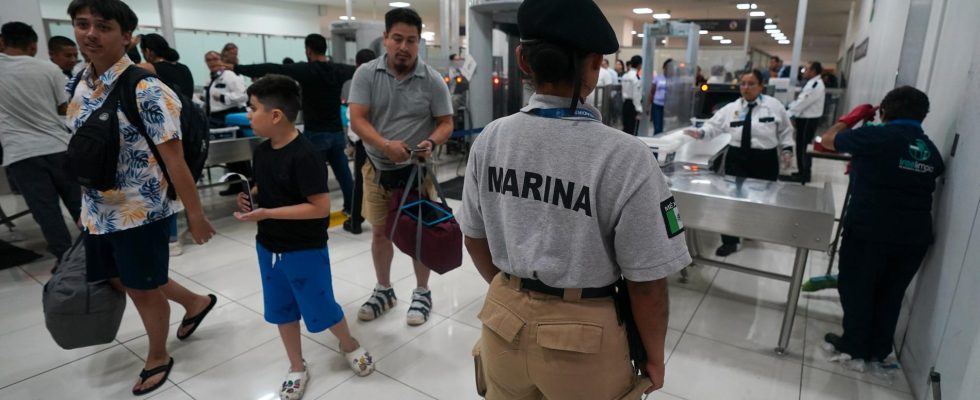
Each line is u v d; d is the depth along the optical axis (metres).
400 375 2.12
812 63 6.52
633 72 8.46
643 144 0.89
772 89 5.60
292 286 1.88
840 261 2.17
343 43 6.98
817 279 2.93
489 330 1.07
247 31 12.48
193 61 8.44
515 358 1.02
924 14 2.72
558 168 0.91
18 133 2.89
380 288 2.67
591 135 0.89
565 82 0.91
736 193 2.38
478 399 1.97
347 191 4.16
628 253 0.90
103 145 1.64
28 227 4.09
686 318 2.67
